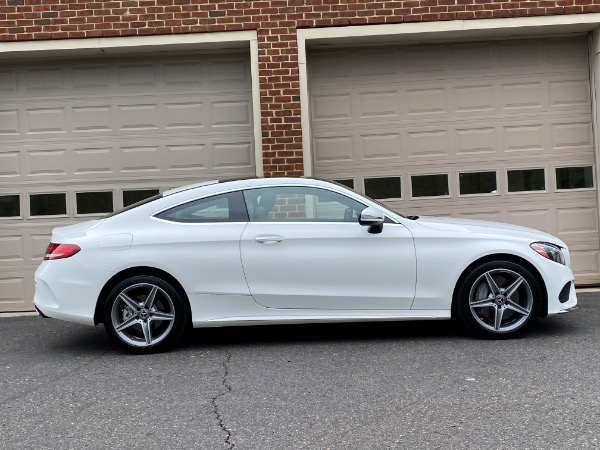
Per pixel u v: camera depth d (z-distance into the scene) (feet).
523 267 21.38
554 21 29.91
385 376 18.25
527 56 31.63
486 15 29.94
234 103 31.60
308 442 13.94
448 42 31.60
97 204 31.68
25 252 31.50
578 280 31.76
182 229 21.20
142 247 20.94
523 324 21.45
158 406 16.49
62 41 29.89
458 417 15.07
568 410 15.28
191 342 22.88
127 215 21.47
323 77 31.76
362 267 21.18
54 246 21.42
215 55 31.50
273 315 21.17
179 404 16.58
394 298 21.24
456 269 21.25
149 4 29.91
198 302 21.03
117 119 31.53
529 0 29.94
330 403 16.26
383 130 31.81
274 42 30.12
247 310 21.15
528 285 21.35
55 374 19.66
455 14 29.99
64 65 31.42
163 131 31.58
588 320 24.27
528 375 17.89
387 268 21.22
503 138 31.73
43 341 24.21
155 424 15.28
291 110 30.22
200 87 31.53
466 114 31.71
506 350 20.39
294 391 17.26
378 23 30.07
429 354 20.25
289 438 14.19
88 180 31.55
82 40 29.91
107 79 31.50
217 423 15.20
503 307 21.44
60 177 31.53
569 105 31.71
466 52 31.65
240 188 21.80
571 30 30.91
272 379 18.34
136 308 21.12
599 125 31.12
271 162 30.27
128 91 31.50
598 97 30.91
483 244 21.30
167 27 29.91
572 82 31.65
